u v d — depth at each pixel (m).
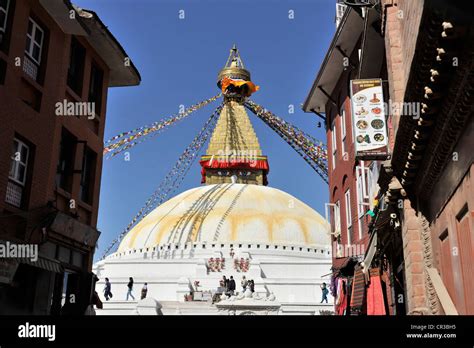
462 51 7.36
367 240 20.94
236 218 56.75
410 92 9.72
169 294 48.59
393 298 17.06
